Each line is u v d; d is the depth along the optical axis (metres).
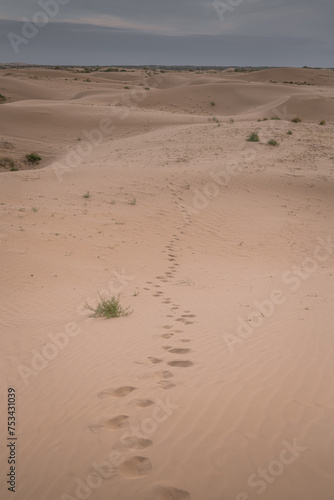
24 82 88.81
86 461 3.98
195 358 6.43
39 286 11.52
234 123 45.56
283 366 5.82
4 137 42.53
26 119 48.56
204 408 4.76
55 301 10.48
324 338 6.95
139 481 3.62
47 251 13.95
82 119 51.12
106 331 8.15
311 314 8.62
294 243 17.59
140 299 10.52
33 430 4.67
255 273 13.48
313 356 6.14
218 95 76.62
